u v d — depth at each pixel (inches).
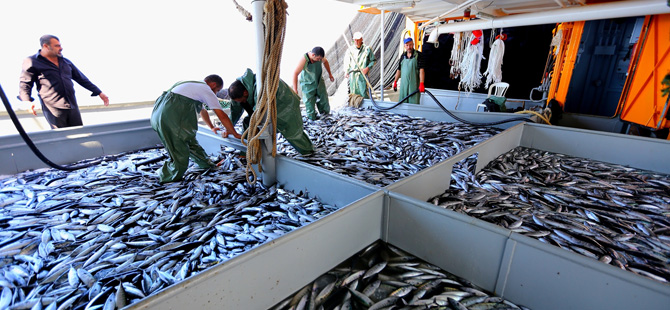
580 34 186.9
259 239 78.1
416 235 68.5
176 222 86.7
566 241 77.7
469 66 247.6
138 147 152.9
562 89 202.1
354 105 253.1
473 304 56.3
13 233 79.7
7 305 57.3
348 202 91.5
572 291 49.8
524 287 54.8
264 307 54.4
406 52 229.8
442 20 265.0
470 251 60.1
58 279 64.2
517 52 242.2
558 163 132.9
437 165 95.9
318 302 56.7
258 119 102.1
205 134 146.9
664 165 119.1
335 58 286.8
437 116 207.2
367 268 65.6
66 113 148.7
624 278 44.4
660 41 156.9
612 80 193.3
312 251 59.2
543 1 190.9
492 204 96.8
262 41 95.2
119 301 58.1
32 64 136.4
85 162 131.3
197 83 114.3
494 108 209.0
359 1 195.2
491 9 212.2
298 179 105.8
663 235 80.4
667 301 41.6
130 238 78.6
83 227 83.2
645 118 167.6
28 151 121.0
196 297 44.5
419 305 56.0
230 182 113.2
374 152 144.6
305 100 207.5
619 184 111.3
